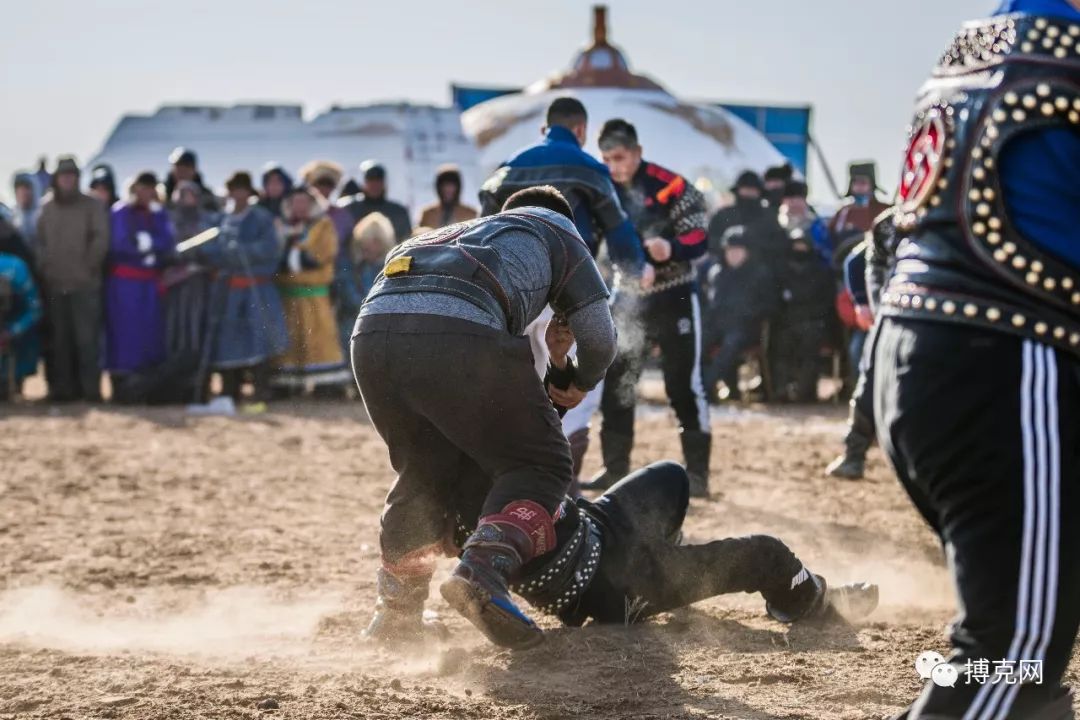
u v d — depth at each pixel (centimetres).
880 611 895
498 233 734
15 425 2048
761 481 1511
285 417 2148
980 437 455
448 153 3062
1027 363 456
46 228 2372
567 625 813
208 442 1859
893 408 479
